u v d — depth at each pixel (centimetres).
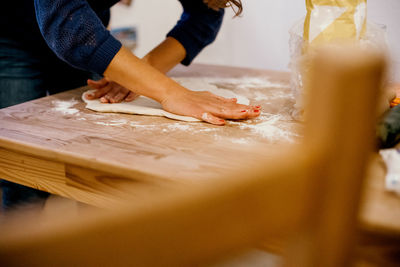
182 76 117
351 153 25
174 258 24
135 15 231
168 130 73
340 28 67
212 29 111
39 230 22
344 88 24
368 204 43
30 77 110
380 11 118
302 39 73
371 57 24
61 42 76
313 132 26
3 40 104
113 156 61
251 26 190
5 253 21
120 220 23
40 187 72
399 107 61
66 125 76
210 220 25
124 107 85
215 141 67
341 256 28
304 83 72
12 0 98
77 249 22
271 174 25
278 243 50
